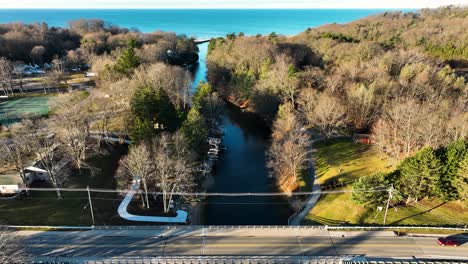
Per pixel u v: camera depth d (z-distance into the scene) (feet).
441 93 318.45
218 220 221.05
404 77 349.20
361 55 443.32
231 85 453.58
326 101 299.99
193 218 220.02
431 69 356.18
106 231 189.67
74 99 310.65
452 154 199.00
